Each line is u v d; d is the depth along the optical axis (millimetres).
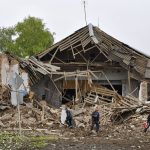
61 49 43219
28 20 75000
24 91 36719
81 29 44094
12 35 78312
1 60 37312
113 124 32969
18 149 19172
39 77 41156
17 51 73250
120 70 43844
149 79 43531
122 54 43406
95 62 43719
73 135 26500
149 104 34812
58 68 41188
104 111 34781
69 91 44156
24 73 38156
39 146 20031
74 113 34562
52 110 34969
